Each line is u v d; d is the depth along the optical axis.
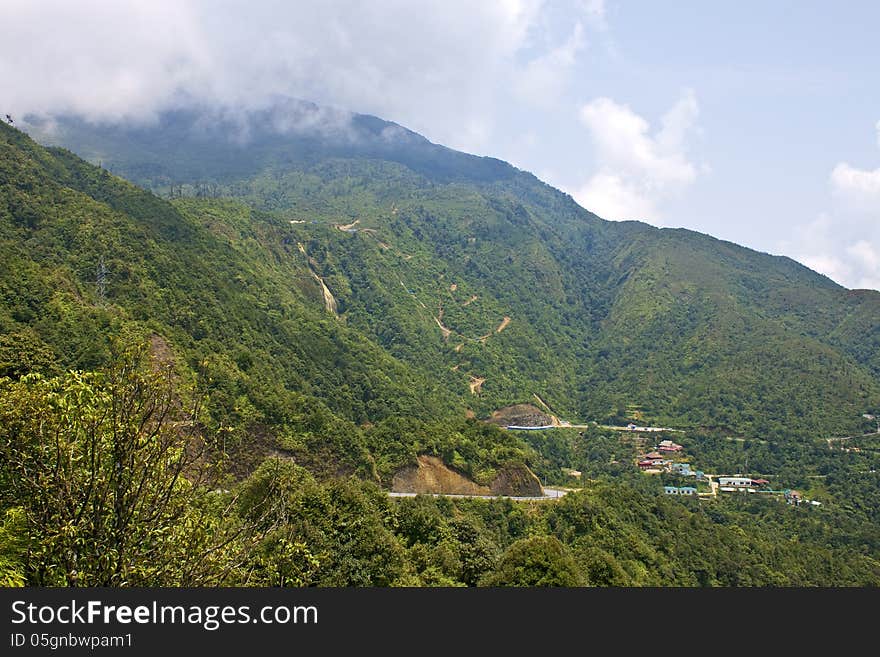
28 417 20.61
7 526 21.42
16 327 57.50
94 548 19.73
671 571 70.88
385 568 43.72
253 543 23.75
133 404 20.77
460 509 75.00
